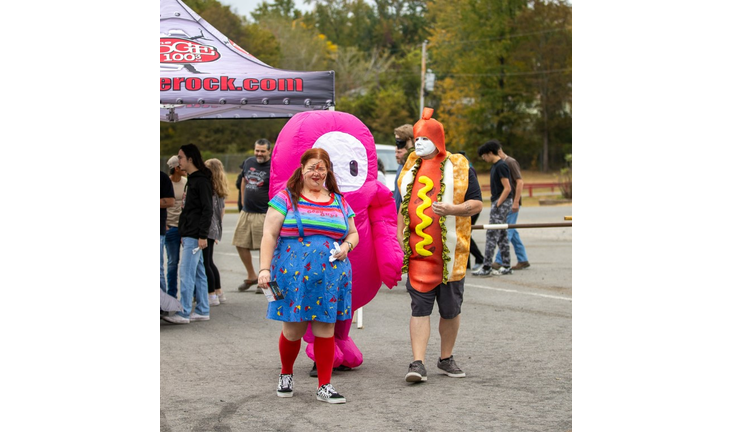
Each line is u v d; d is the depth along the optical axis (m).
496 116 63.06
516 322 8.31
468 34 65.50
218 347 7.30
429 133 5.96
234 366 6.54
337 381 6.02
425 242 5.91
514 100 63.62
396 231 6.23
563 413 5.05
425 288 5.92
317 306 5.28
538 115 63.81
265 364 6.61
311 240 5.29
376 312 9.23
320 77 7.81
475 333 7.75
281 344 5.50
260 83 7.69
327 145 5.92
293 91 7.77
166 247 9.12
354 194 5.95
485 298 9.91
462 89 62.72
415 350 5.94
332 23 97.00
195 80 7.57
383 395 5.57
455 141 63.47
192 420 4.98
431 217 5.91
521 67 62.53
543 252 15.49
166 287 8.82
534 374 6.13
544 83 62.19
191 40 7.98
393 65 80.56
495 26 63.44
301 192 5.37
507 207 12.07
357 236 5.54
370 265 6.12
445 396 5.52
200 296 8.69
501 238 12.09
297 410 5.20
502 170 11.98
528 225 8.82
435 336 7.79
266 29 72.00
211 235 9.58
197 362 6.69
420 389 5.73
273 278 5.31
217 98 7.61
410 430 4.73
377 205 6.17
